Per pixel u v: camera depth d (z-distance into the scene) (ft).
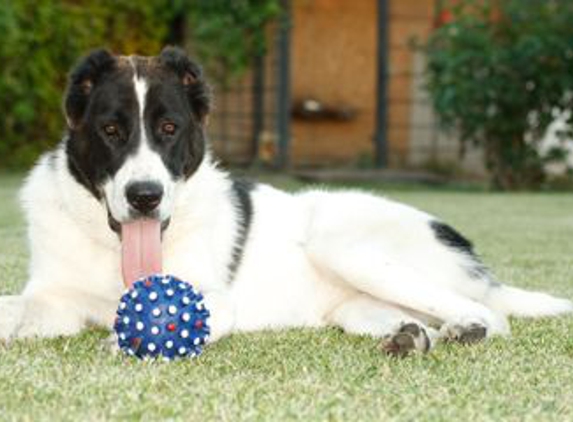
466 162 69.62
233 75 61.52
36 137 59.72
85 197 17.84
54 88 59.00
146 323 15.12
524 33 56.80
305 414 12.49
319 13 68.33
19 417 12.15
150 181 16.81
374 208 20.36
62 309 17.76
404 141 70.59
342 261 19.08
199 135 18.52
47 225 18.04
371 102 69.62
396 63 70.03
